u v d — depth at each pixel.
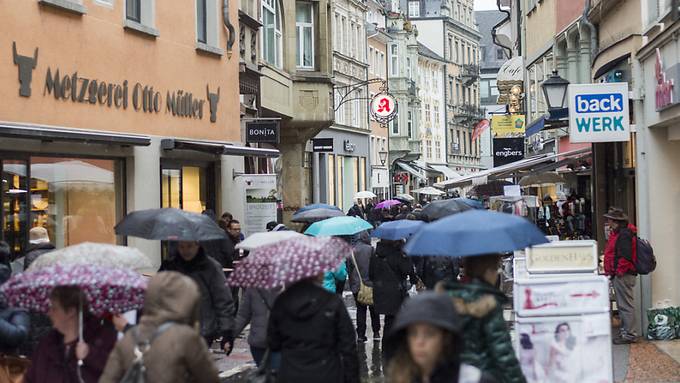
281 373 13.42
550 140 61.56
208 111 39.16
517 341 15.99
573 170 53.34
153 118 34.53
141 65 33.72
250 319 18.58
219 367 24.81
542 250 18.86
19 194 27.08
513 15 86.75
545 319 15.91
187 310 10.95
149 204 33.91
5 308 15.20
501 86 72.62
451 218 12.13
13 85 26.73
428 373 9.29
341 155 103.62
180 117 36.66
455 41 186.25
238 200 42.22
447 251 11.61
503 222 11.99
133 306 12.20
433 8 180.00
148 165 33.91
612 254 26.44
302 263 13.48
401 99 136.12
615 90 27.69
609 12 36.31
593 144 37.75
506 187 52.44
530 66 66.88
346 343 13.45
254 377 14.13
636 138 28.39
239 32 42.94
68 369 12.09
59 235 29.09
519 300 15.96
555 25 55.62
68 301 12.03
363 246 28.27
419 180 154.12
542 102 61.75
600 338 15.92
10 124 26.27
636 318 27.12
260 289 17.88
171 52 35.97
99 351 12.23
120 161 32.69
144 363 10.60
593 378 15.89
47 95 28.23
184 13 37.03
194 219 17.78
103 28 31.30
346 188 106.12
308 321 13.39
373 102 97.69
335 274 25.56
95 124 30.73
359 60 111.19
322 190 94.94
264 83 53.06
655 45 26.27
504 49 105.94
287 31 60.47
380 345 28.33
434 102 169.00
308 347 13.35
